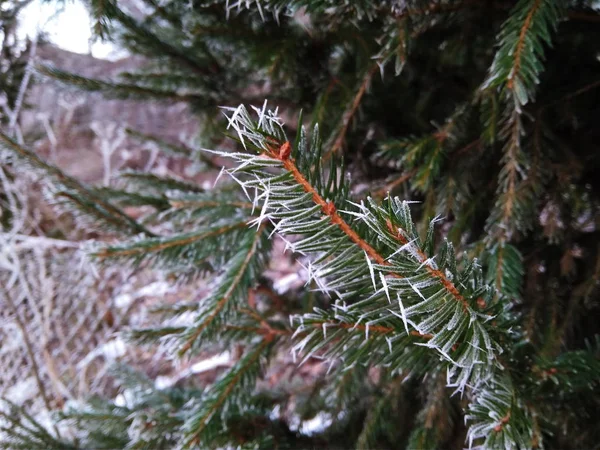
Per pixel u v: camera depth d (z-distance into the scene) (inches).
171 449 16.9
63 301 39.7
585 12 12.3
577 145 15.2
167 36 20.0
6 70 19.5
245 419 17.0
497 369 9.9
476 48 14.9
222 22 15.6
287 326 16.5
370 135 18.2
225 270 14.5
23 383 37.7
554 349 13.3
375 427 16.5
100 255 14.2
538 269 15.3
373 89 16.8
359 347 10.3
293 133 19.6
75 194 17.1
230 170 7.1
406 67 16.3
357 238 8.0
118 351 38.0
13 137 17.1
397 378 16.6
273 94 18.9
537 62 10.2
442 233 17.0
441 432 14.3
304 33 15.7
